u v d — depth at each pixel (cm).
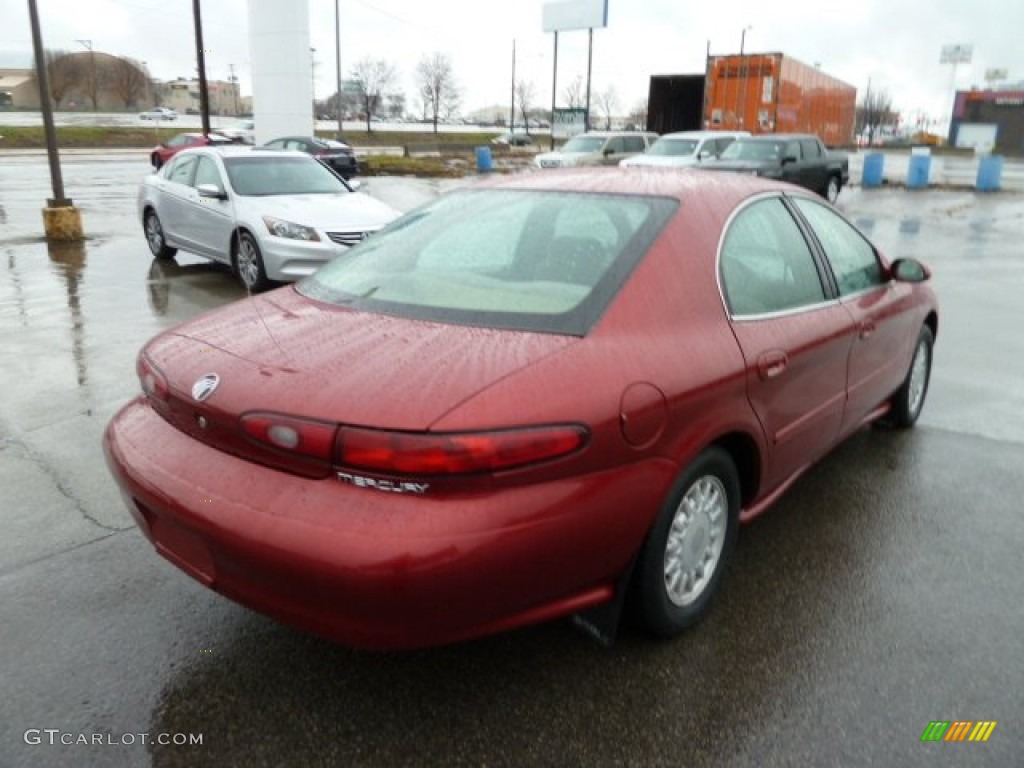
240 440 232
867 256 419
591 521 230
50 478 412
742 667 272
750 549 351
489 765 231
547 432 219
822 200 399
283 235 845
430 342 247
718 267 292
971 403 546
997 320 795
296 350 250
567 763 232
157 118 7138
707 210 304
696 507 279
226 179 924
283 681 265
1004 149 7488
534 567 221
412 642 218
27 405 518
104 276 970
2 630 289
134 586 318
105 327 720
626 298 262
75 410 510
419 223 340
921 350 487
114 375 580
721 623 296
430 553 206
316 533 211
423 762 232
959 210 1938
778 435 312
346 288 303
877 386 413
